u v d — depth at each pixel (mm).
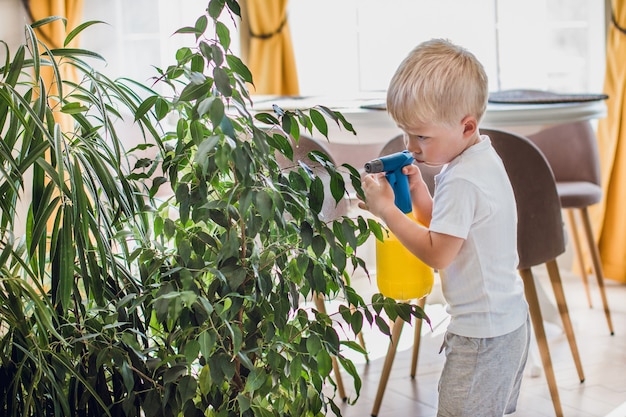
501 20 3838
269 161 1467
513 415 2342
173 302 1305
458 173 1592
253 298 1404
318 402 1551
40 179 1499
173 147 1590
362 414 2381
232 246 1400
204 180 1438
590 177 3123
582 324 3062
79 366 1521
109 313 1539
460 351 1670
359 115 2574
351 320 1533
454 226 1565
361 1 3824
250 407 1448
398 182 1660
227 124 1285
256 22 3617
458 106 1555
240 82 1424
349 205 2607
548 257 2354
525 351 1744
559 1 3789
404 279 1805
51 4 3121
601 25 3764
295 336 1515
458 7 3834
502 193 1623
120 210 1535
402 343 2912
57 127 1425
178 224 1591
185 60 1429
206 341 1332
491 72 3883
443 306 3285
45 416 1563
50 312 1448
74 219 1430
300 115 1453
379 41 3861
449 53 1572
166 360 1429
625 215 3502
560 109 2598
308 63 3857
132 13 3604
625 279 3539
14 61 1474
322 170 2195
